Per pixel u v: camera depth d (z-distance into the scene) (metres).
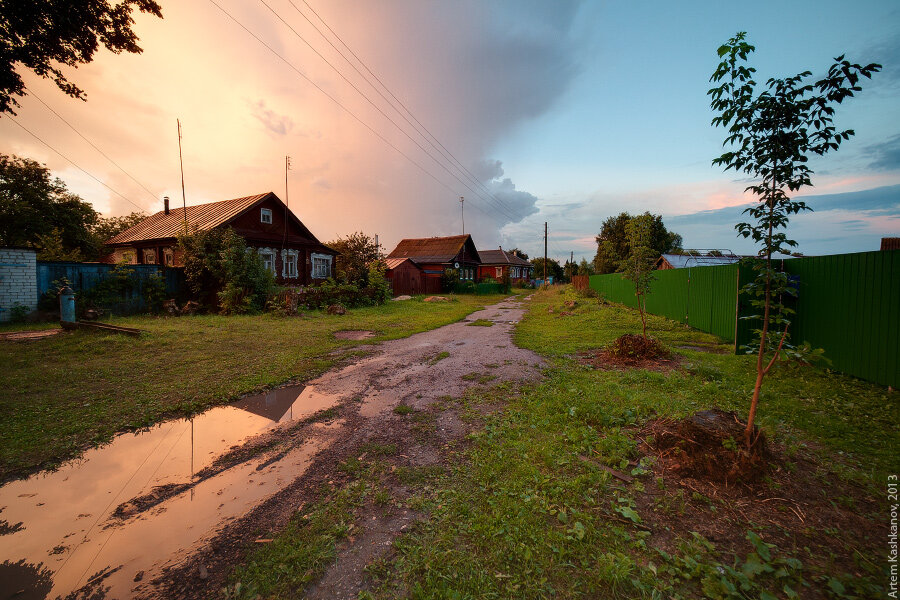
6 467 3.36
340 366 7.04
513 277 51.47
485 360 7.40
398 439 3.91
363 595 1.96
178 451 3.72
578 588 1.98
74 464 3.46
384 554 2.28
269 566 2.21
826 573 1.99
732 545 2.23
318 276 23.39
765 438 3.05
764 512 2.52
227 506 2.83
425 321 13.58
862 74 2.46
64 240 25.55
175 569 2.20
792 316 6.58
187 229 16.77
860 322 5.27
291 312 13.93
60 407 4.71
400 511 2.70
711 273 9.72
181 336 9.20
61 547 2.39
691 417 3.42
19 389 5.35
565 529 2.40
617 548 2.24
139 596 2.00
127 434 4.11
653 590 1.91
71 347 7.74
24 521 2.65
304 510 2.75
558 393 5.08
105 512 2.77
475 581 2.02
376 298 19.70
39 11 6.62
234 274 14.23
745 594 1.89
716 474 2.88
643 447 3.45
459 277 36.66
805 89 2.68
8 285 11.45
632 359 6.85
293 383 5.96
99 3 7.31
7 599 1.97
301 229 22.17
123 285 13.65
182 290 15.38
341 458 3.53
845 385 5.04
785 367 5.98
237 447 3.80
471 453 3.51
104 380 5.82
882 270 4.95
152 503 2.88
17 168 22.88
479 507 2.68
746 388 5.03
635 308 16.72
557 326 11.88
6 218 21.78
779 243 2.92
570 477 3.03
